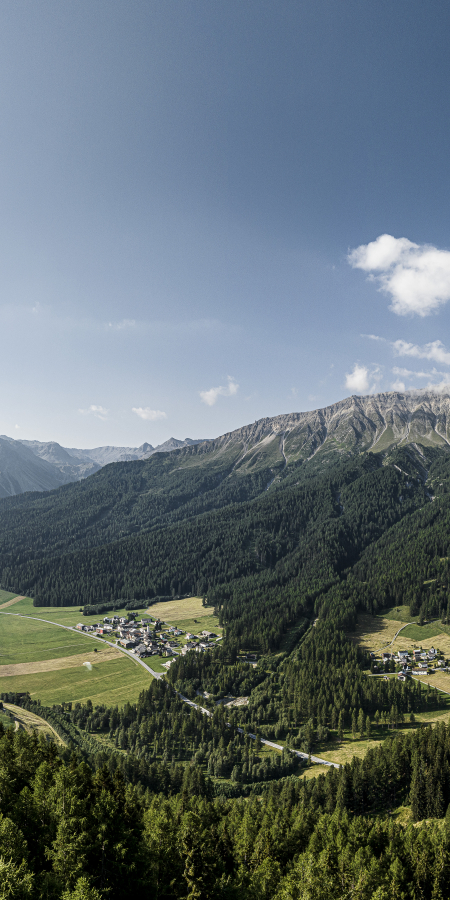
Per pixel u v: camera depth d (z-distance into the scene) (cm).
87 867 7069
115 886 7100
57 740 17012
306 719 18775
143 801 10956
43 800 7706
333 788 12575
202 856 7944
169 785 13950
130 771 14000
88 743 17150
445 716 18300
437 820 11106
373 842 9425
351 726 18138
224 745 16938
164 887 7481
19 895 5650
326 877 7900
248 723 18738
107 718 19000
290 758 15662
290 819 10425
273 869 8312
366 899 7675
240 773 15025
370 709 18912
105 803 8019
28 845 7194
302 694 19738
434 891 8231
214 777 15362
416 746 13688
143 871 7438
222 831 9681
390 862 8650
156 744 16925
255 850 9075
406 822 11638
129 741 17212
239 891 7981
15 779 8438
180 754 16850
